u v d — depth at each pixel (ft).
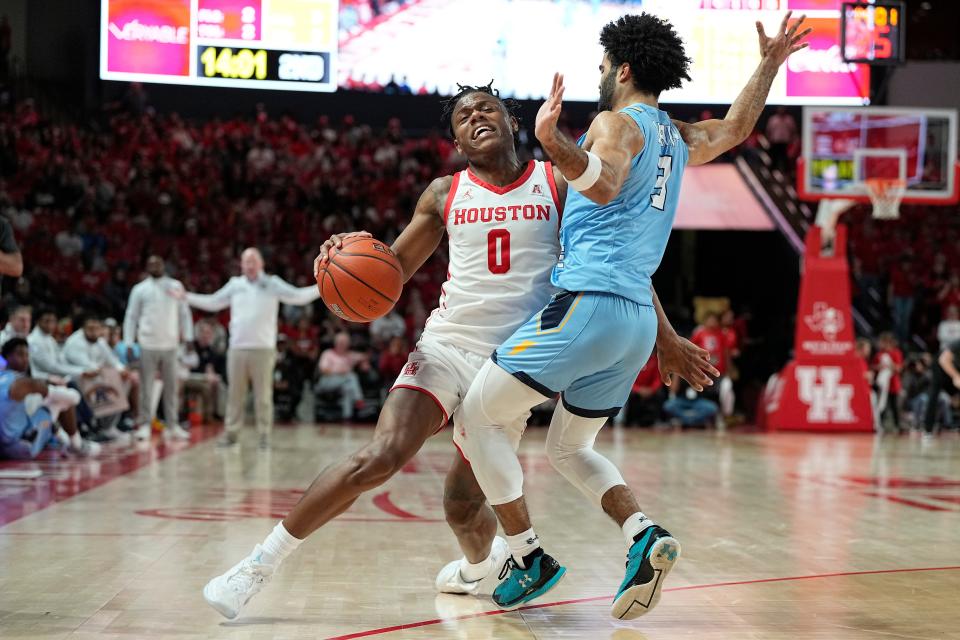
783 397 43.78
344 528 15.33
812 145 43.09
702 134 10.34
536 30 53.01
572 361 9.19
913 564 12.73
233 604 9.10
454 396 9.87
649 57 9.79
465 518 10.31
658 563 8.85
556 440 10.03
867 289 59.67
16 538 13.93
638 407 45.91
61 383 26.66
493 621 9.45
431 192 10.62
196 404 41.34
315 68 47.70
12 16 66.08
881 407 43.75
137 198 59.16
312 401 46.52
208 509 17.12
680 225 62.90
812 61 48.32
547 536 14.82
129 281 51.19
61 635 8.64
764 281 67.77
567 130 67.72
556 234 10.23
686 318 59.52
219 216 60.34
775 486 22.29
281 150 66.23
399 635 8.83
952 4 72.74
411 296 52.44
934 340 58.23
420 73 52.75
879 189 42.75
